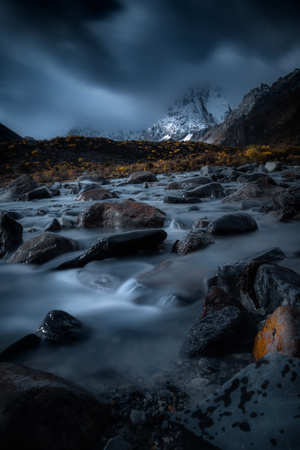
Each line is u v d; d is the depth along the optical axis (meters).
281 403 1.40
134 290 3.21
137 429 1.51
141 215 6.62
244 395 1.48
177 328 2.52
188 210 8.69
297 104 164.00
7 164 43.41
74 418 1.44
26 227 7.73
